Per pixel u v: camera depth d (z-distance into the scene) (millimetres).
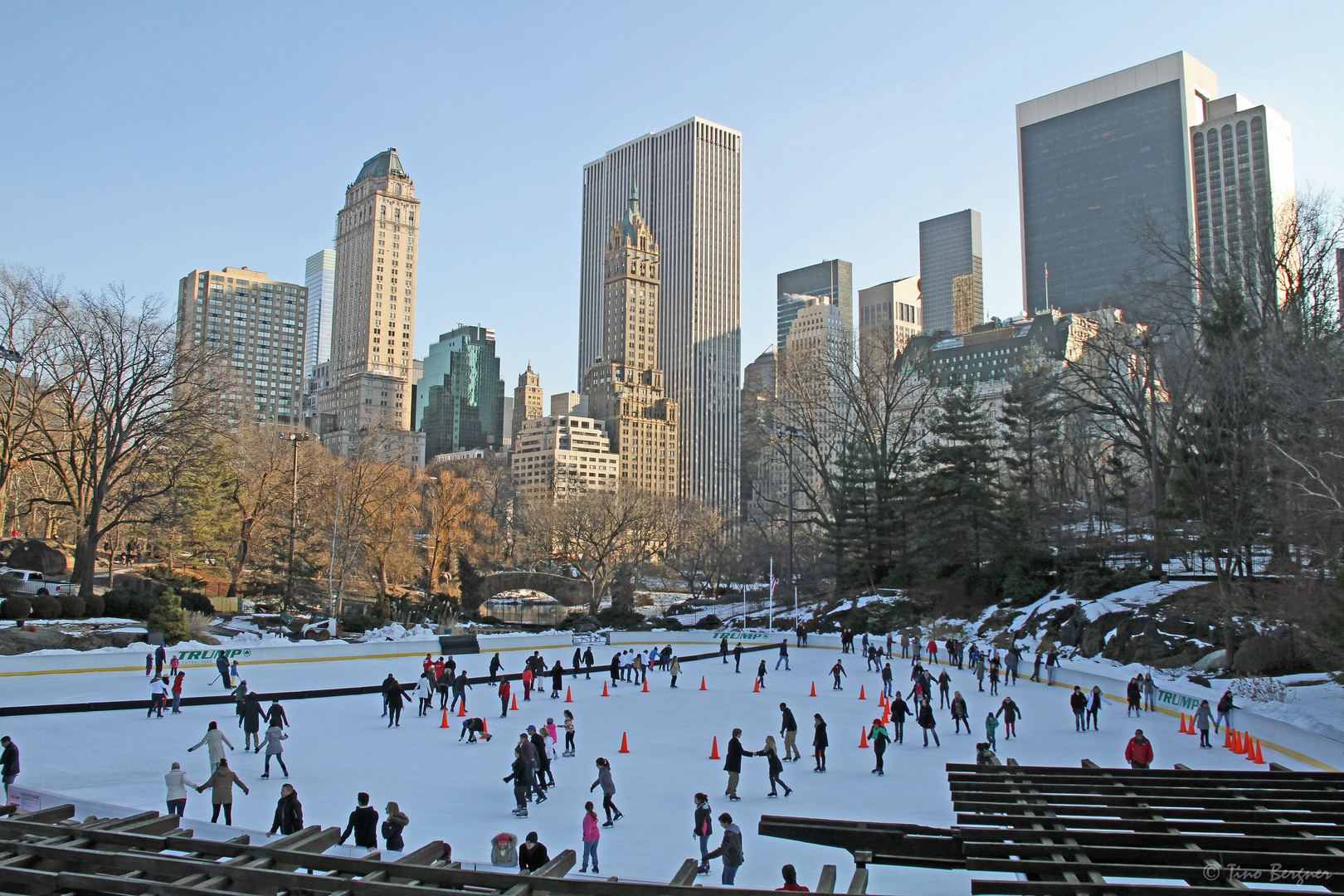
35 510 78625
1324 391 33219
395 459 87750
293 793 15648
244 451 86688
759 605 83812
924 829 14812
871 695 38781
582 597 94312
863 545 74562
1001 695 39156
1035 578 60594
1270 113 168875
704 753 25641
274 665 44188
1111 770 16625
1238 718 27859
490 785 21484
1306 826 12953
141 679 37250
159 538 74500
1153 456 51281
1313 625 32594
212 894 10609
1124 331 58719
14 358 51031
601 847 16469
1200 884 11273
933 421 72375
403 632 59438
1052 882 10914
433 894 10562
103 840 12508
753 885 14164
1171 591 47938
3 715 28859
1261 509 38562
